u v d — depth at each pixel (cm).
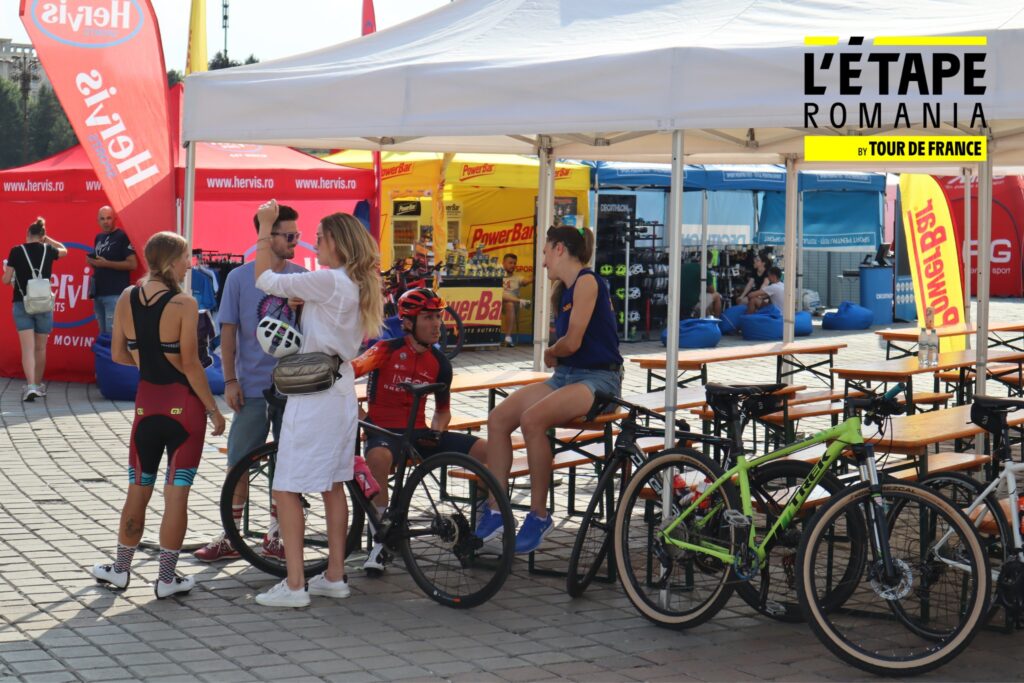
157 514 742
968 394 1112
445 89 571
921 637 507
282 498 561
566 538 706
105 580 585
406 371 626
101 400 1209
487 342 1716
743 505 523
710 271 2014
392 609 565
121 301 571
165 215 784
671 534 546
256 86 622
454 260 1700
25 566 624
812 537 490
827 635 484
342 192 1270
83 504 768
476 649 508
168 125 783
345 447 561
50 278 1302
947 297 1232
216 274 1259
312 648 505
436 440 621
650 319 1941
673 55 525
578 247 598
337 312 542
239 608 562
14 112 5700
